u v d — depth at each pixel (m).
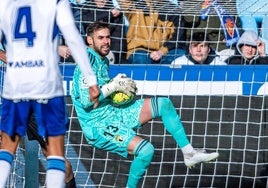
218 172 21.30
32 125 16.58
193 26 23.23
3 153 13.91
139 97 21.53
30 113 13.98
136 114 18.44
